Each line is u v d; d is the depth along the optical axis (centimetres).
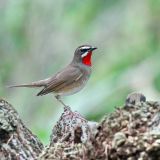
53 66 2156
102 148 735
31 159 830
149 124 732
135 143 710
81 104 1434
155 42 1775
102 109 1427
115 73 1510
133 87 1473
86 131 820
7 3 2023
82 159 761
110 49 1977
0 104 854
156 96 1459
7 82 2058
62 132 883
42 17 2058
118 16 1906
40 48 2127
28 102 2003
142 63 1560
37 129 1289
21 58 2103
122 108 759
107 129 743
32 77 2122
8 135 834
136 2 1880
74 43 2127
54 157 779
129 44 1877
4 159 820
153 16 1841
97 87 1461
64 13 2003
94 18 1936
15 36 2036
